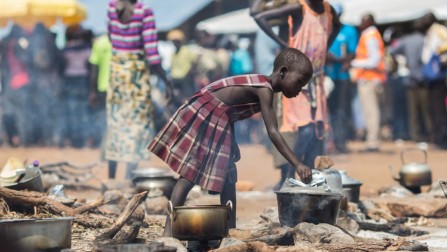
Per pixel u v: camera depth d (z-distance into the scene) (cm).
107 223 704
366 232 708
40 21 1886
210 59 2081
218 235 579
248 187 1125
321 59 923
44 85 1903
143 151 1049
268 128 604
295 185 654
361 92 1758
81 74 1881
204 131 620
